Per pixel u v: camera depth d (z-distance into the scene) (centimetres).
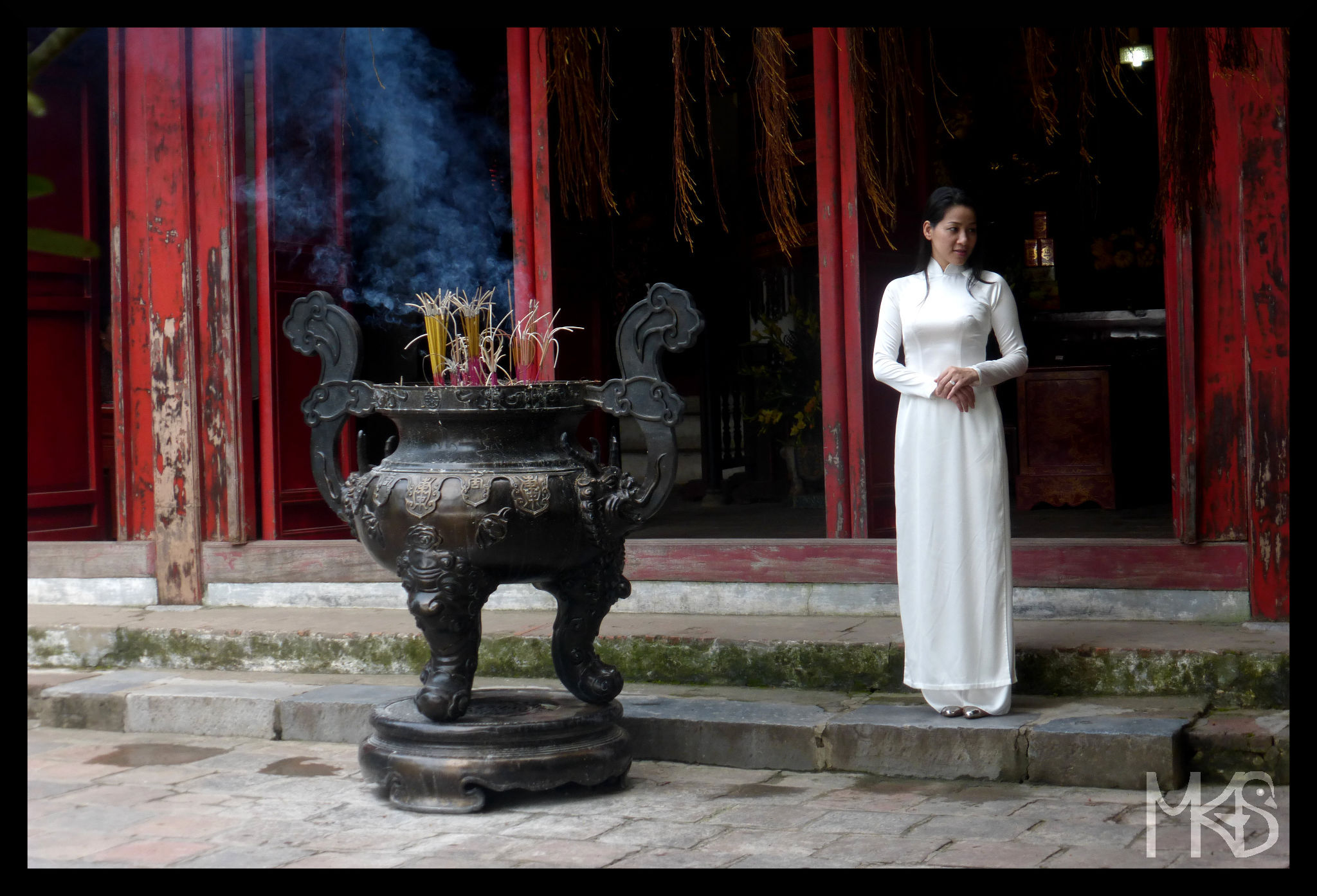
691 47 924
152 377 602
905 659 415
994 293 409
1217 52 442
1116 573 473
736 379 947
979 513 396
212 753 446
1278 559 452
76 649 553
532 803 372
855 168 526
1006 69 1031
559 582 389
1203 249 457
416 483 367
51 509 680
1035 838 323
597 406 390
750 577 523
